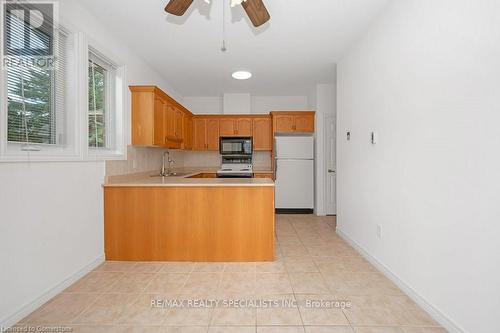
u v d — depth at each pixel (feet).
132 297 6.59
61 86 7.12
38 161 6.08
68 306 6.17
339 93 11.68
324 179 16.10
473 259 4.77
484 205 4.54
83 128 7.59
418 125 6.25
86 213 7.93
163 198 8.91
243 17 8.23
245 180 9.61
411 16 6.49
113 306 6.19
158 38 9.57
